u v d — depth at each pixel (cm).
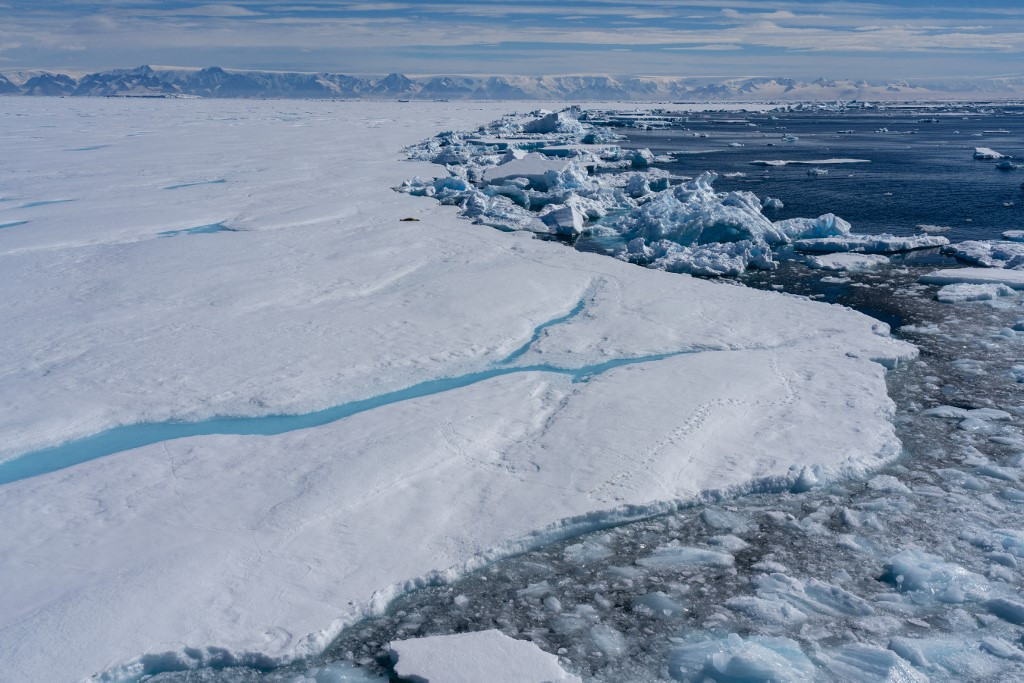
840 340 1398
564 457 964
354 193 3272
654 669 651
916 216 2662
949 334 1452
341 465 930
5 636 659
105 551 777
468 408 1105
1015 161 4353
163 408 1148
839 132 7988
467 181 3538
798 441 1012
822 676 631
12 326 1524
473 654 654
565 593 752
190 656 655
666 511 880
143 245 2239
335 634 692
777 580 759
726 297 1681
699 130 8638
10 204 3138
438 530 823
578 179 3291
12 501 876
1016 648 658
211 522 826
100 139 6625
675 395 1137
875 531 838
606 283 1778
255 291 1720
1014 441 1022
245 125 8925
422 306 1597
